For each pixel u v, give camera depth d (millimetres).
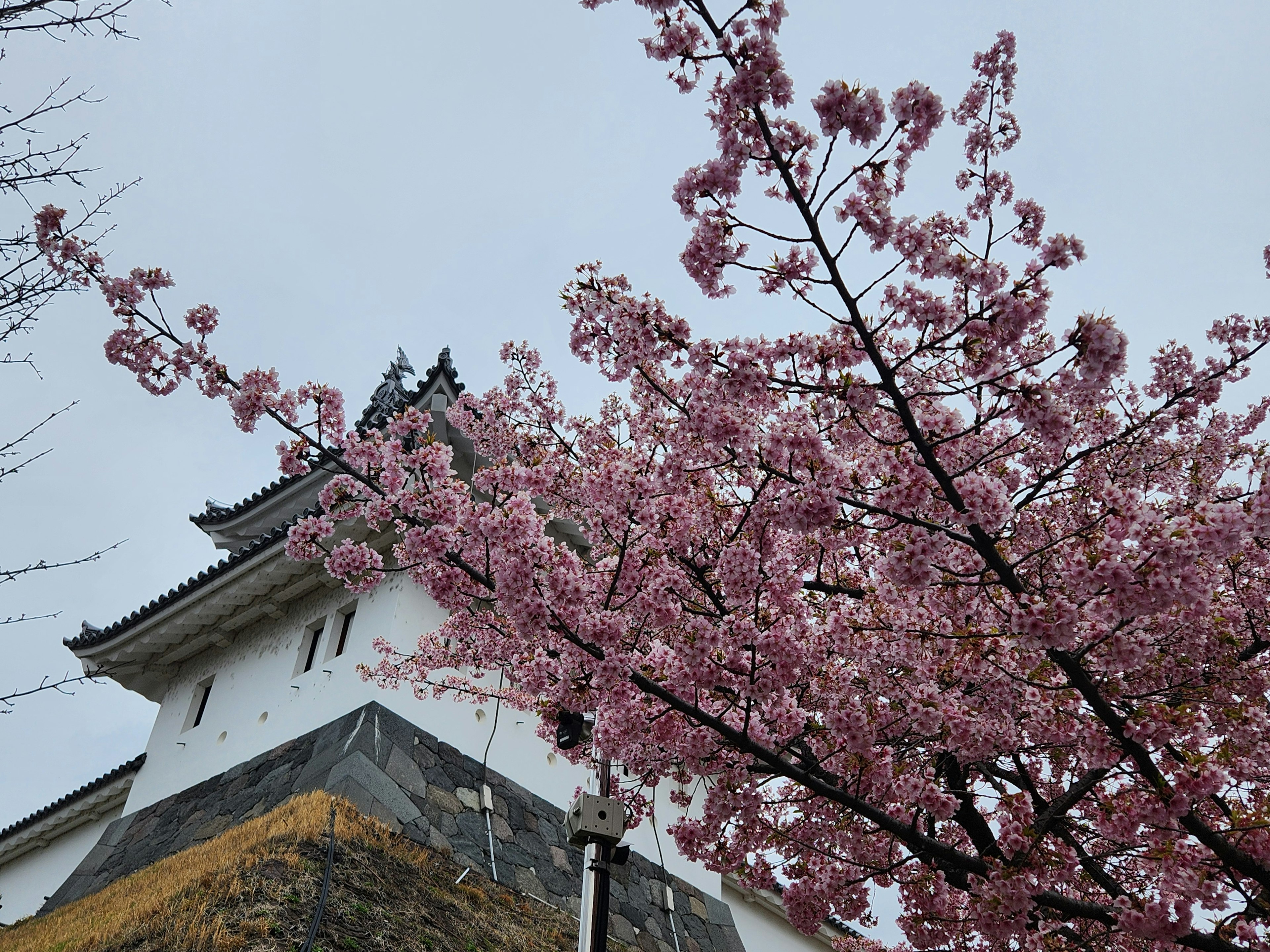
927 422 5352
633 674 5250
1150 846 5930
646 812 7320
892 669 6035
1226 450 7473
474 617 7980
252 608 13836
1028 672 5586
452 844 10320
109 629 14625
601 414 8078
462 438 12367
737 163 4527
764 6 4258
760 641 5219
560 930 9938
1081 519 6887
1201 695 5848
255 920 7086
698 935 12781
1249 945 5051
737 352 4859
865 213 4531
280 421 5621
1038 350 5398
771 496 5473
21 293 5320
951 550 4980
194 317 5621
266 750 11891
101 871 12578
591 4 4547
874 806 5805
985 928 5262
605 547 6730
